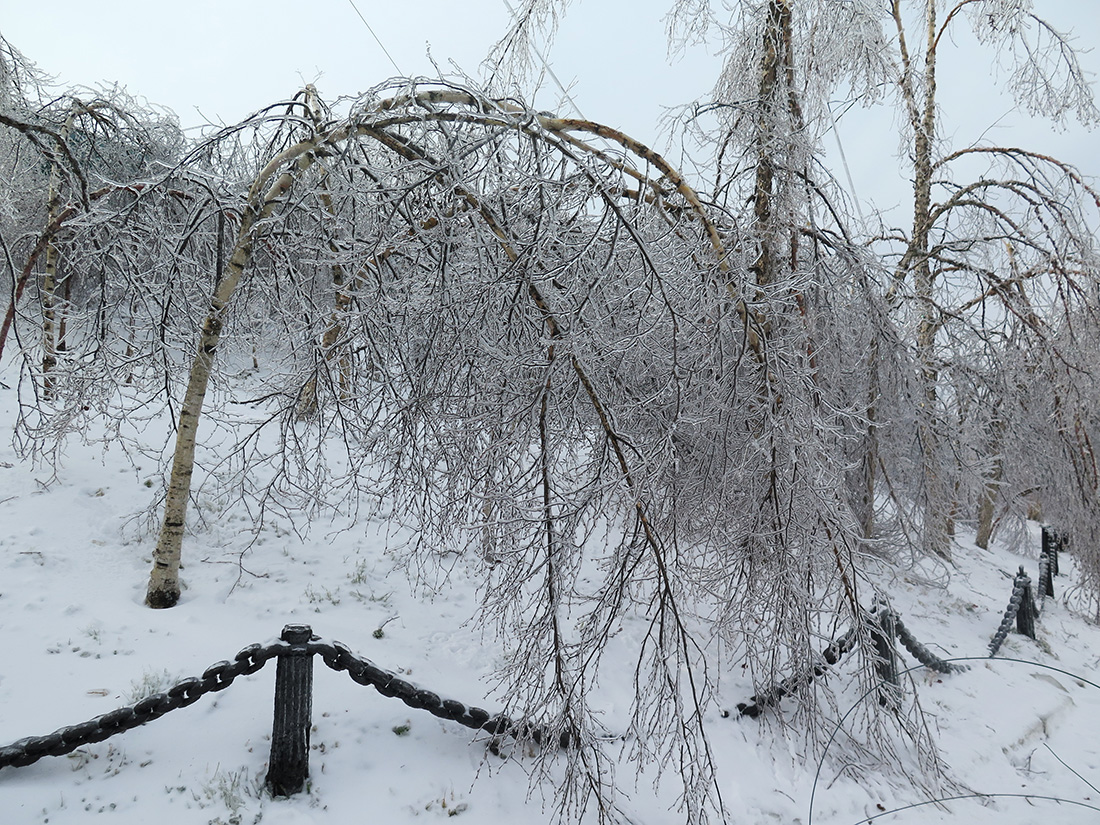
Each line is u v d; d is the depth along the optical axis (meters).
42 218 9.98
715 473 5.33
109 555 6.38
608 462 4.36
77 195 7.02
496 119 4.94
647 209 5.95
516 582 4.36
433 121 5.32
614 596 4.13
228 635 5.38
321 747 4.28
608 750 4.82
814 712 4.98
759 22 7.00
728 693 5.87
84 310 6.89
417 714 4.73
